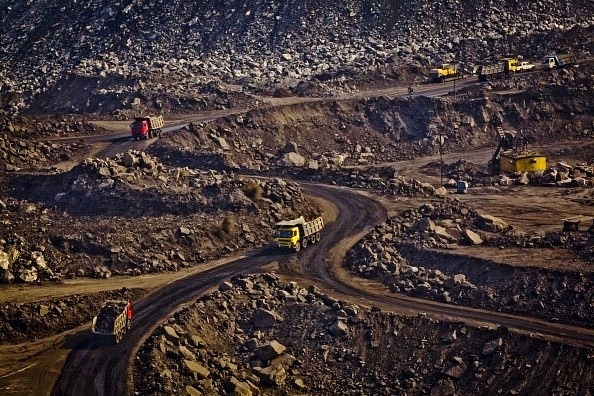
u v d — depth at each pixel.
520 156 117.81
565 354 66.94
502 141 128.12
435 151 135.88
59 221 94.44
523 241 85.25
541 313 73.69
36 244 87.69
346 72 162.25
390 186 107.75
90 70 175.38
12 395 63.78
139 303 77.94
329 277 83.00
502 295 76.62
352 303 77.19
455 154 134.50
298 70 169.75
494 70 152.12
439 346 71.12
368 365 71.00
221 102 145.88
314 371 70.81
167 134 126.38
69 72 175.62
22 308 74.75
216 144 126.81
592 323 71.12
